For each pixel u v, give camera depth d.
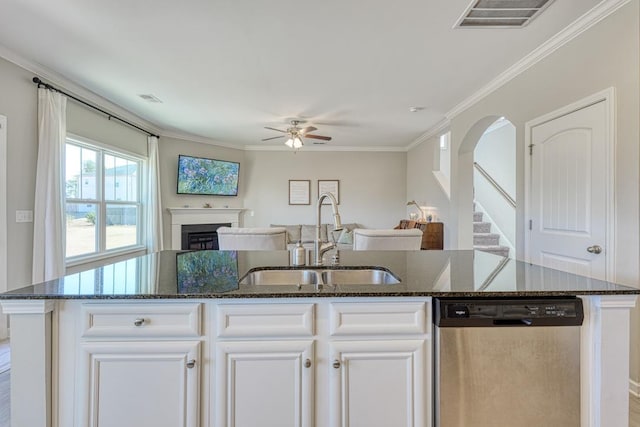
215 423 1.25
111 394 1.23
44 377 1.20
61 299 1.20
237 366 1.25
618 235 2.16
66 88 3.56
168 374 1.24
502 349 1.25
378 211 7.30
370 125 5.39
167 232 5.96
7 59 2.88
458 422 1.25
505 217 5.70
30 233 3.11
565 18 2.35
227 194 6.83
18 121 2.99
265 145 7.12
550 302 1.25
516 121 3.20
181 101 4.19
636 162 2.05
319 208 1.93
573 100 2.51
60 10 2.27
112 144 4.46
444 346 1.24
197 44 2.73
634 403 1.98
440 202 5.54
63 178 3.39
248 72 3.29
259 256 2.12
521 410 1.25
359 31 2.52
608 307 1.24
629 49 2.09
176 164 6.07
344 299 1.27
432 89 3.72
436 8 2.23
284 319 1.26
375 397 1.27
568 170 2.56
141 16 2.33
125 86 3.68
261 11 2.27
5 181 2.87
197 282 1.39
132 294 1.21
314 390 1.27
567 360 1.26
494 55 2.91
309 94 3.90
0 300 1.17
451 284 1.36
